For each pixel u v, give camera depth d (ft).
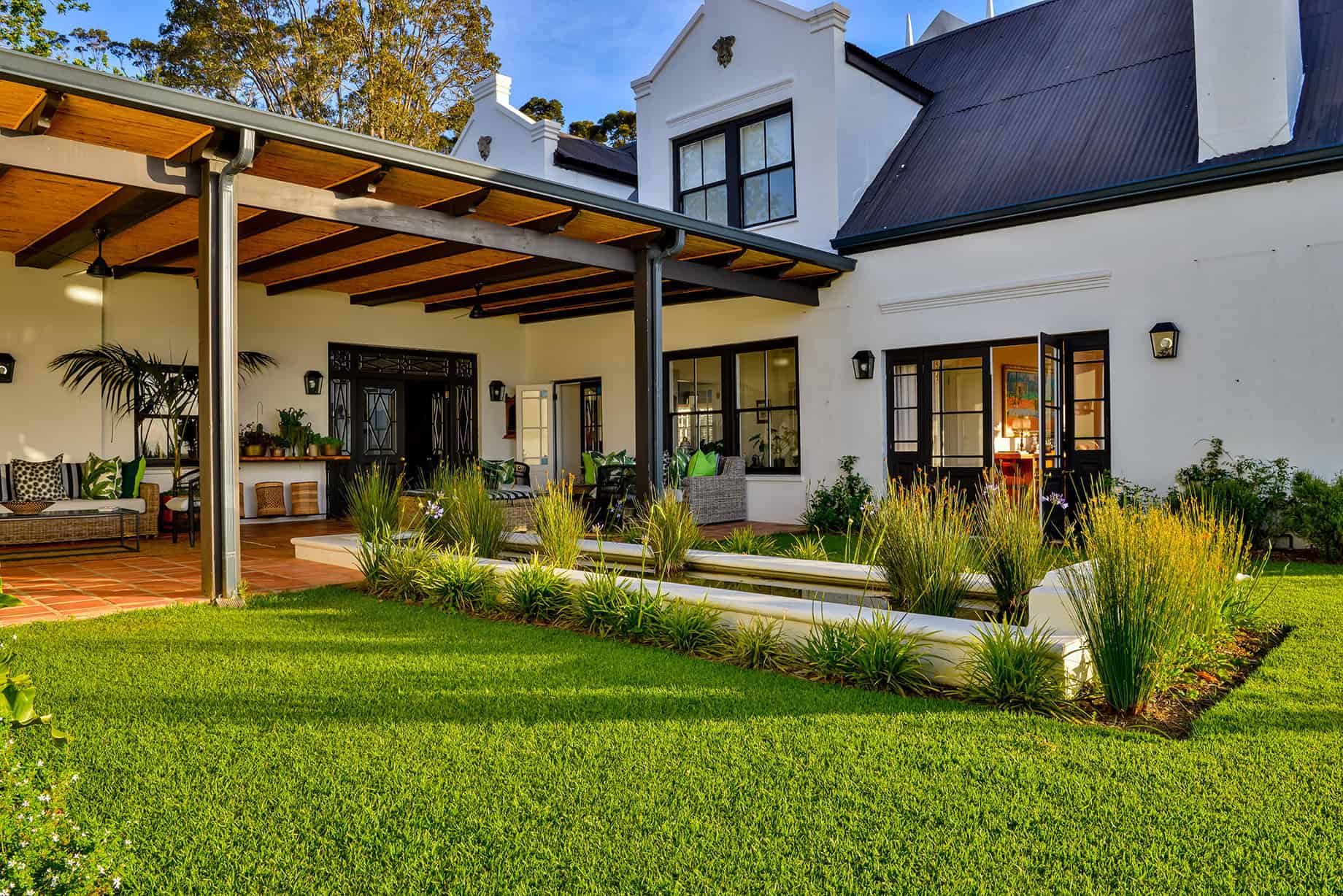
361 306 39.70
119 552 27.04
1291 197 24.80
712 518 35.42
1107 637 11.23
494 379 45.21
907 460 32.73
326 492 38.75
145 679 12.74
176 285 34.04
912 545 15.46
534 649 14.71
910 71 42.11
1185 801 8.38
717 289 33.22
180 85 61.41
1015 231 29.91
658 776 9.14
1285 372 24.89
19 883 5.24
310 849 7.60
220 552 18.81
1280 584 19.43
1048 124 32.99
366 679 12.82
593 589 16.42
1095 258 28.22
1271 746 9.77
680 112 40.19
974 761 9.48
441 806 8.44
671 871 7.17
